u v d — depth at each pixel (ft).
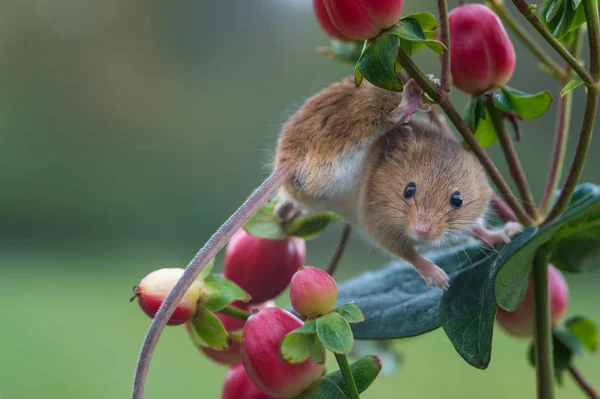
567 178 1.62
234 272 1.69
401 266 1.69
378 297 1.67
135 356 4.46
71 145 7.39
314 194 1.67
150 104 7.34
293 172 1.67
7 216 7.38
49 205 7.34
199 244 6.95
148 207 7.13
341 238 1.70
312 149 1.67
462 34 1.64
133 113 7.35
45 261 6.81
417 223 1.65
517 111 1.65
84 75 7.59
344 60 1.72
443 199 1.66
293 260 1.69
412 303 1.66
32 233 7.34
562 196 1.62
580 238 1.64
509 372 3.86
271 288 1.69
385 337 1.65
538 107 1.64
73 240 7.25
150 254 6.77
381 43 1.59
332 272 1.70
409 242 1.66
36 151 7.45
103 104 7.45
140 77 7.48
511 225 1.65
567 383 3.46
